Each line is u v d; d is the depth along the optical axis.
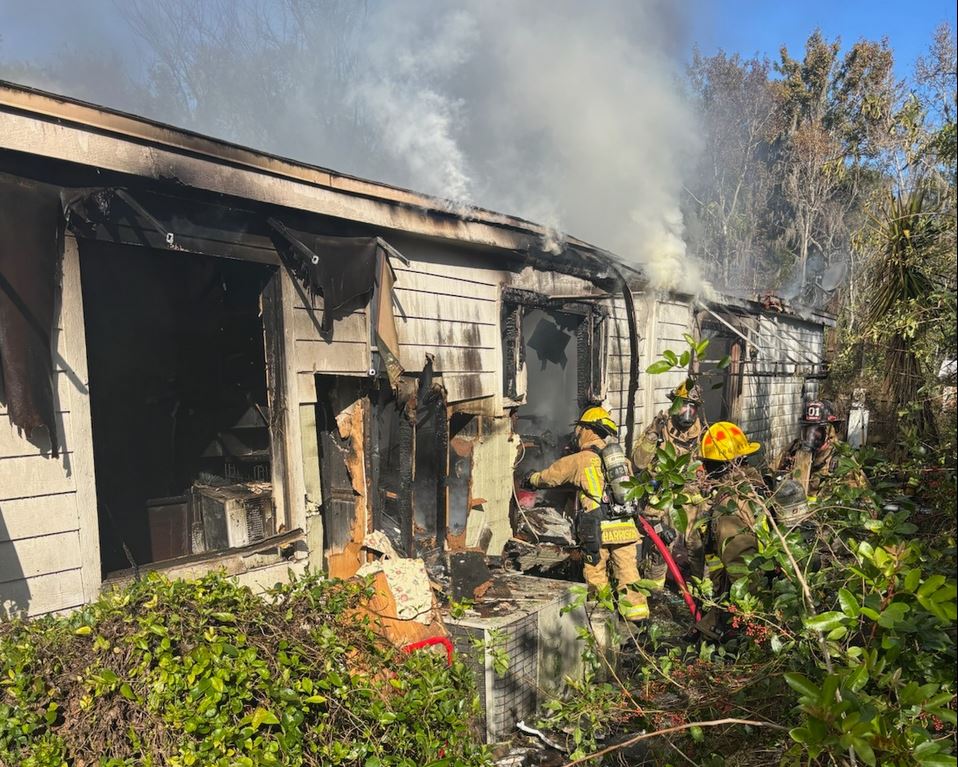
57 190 2.90
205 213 3.57
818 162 21.23
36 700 2.12
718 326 10.27
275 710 2.10
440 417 5.00
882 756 1.48
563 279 6.78
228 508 4.12
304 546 4.03
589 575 4.53
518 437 6.20
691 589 3.19
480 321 5.62
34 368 2.82
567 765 2.27
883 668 1.53
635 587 2.70
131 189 3.22
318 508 4.16
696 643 3.38
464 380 5.39
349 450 4.39
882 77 22.08
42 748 1.97
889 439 2.47
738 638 2.74
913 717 1.47
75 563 3.05
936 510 1.99
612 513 4.51
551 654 3.95
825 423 5.03
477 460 5.62
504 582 4.43
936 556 1.69
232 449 4.98
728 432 3.43
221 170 3.39
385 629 3.11
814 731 1.39
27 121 2.71
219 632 2.34
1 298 2.72
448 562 4.27
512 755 3.37
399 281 4.75
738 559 3.01
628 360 8.02
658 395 8.73
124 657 2.22
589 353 7.12
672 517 2.20
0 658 2.24
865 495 2.06
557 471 4.75
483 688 3.45
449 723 2.49
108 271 4.84
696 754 2.24
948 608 1.32
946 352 2.15
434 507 5.05
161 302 4.91
